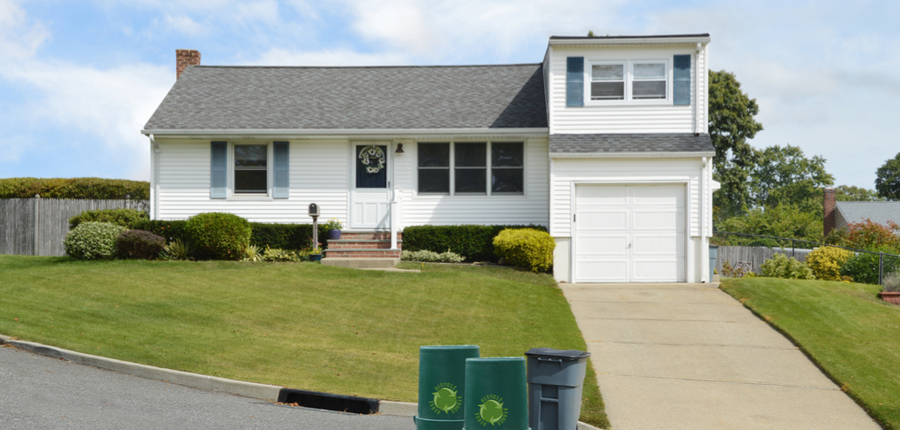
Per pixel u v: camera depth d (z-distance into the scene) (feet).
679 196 55.36
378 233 60.90
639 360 32.76
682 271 55.21
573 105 56.85
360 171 61.98
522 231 55.21
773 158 198.29
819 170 196.13
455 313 40.93
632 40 55.72
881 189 198.18
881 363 31.86
